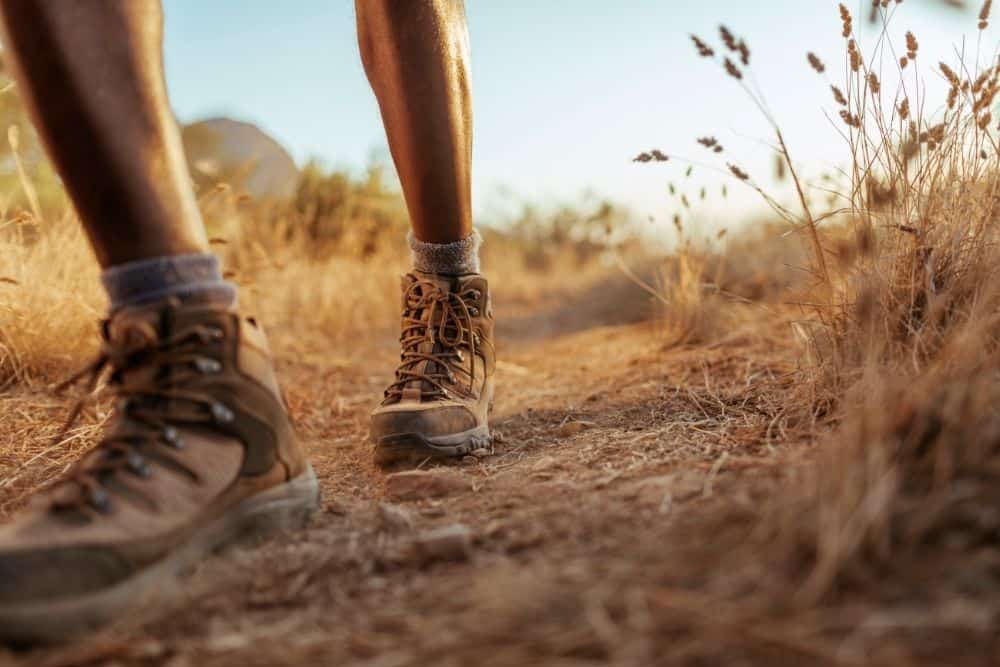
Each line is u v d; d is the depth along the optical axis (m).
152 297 1.17
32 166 3.17
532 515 1.25
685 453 1.52
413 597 1.01
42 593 0.95
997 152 1.74
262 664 0.89
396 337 4.29
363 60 1.78
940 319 1.63
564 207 9.12
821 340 1.87
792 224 1.94
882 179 1.84
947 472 0.99
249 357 1.27
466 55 1.76
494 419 2.21
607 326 4.48
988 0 1.68
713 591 0.90
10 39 1.09
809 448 1.36
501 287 7.20
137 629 0.99
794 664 0.78
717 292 2.91
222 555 1.20
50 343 2.50
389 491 1.53
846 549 0.89
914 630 0.80
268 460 1.28
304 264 4.72
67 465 1.77
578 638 0.85
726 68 1.64
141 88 1.15
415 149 1.71
